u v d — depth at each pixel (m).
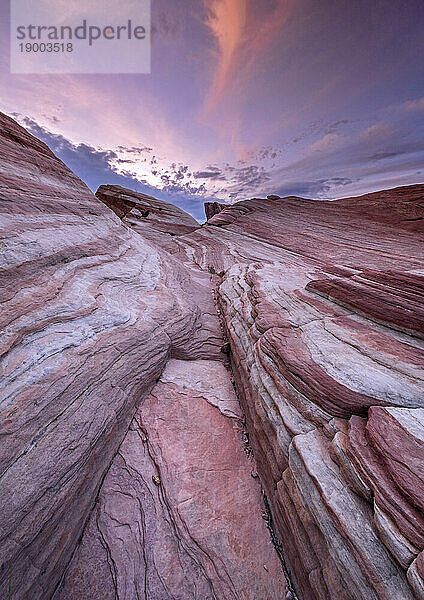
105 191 46.94
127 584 3.89
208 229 30.95
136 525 4.53
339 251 18.36
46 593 3.53
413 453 3.20
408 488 2.88
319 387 4.75
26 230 6.60
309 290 9.09
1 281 5.08
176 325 9.41
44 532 3.55
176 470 5.37
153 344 7.89
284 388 5.32
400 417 3.72
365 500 3.17
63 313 5.94
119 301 8.37
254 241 24.41
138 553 4.20
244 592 3.87
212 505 4.86
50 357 4.95
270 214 30.33
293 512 3.94
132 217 41.06
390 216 23.91
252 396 6.33
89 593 3.80
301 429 4.46
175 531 4.46
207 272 20.39
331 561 3.09
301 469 3.90
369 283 8.09
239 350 8.15
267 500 5.02
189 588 3.88
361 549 2.81
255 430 5.88
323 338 6.15
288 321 7.35
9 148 8.34
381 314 6.35
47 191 8.85
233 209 34.50
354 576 2.78
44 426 4.16
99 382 5.60
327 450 3.90
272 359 6.18
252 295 10.21
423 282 7.27
